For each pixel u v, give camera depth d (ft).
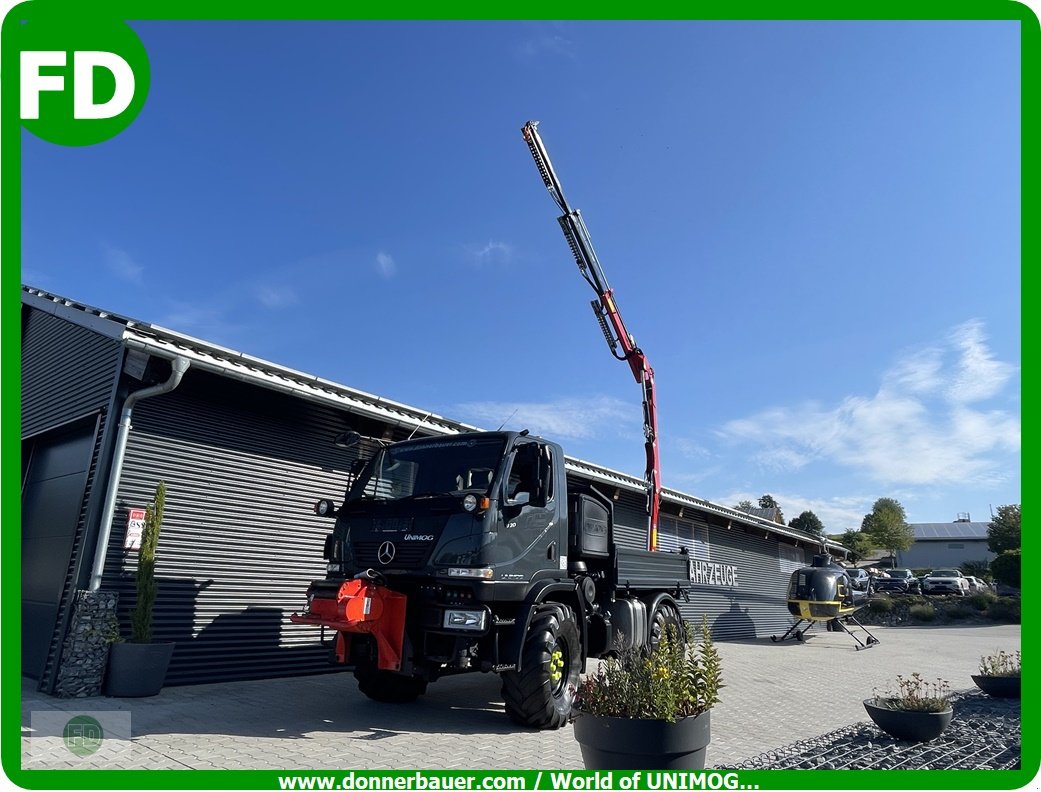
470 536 19.81
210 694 23.39
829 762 17.57
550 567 22.58
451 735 19.42
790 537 80.53
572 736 19.76
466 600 19.51
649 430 38.78
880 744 19.76
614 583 27.86
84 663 21.56
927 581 115.85
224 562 26.66
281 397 29.66
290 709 21.76
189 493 25.96
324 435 31.27
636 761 13.24
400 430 34.06
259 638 27.43
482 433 22.53
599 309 38.27
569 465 42.83
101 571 23.02
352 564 21.43
